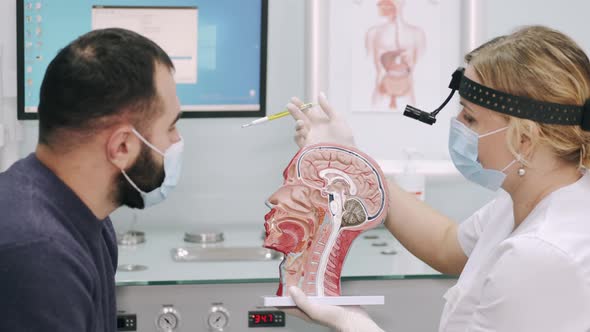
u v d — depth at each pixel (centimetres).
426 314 181
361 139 226
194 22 210
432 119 147
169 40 210
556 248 117
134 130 115
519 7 234
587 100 124
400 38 224
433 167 229
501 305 119
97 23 206
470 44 224
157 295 172
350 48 223
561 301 115
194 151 226
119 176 119
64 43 205
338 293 147
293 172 149
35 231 106
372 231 228
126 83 112
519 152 128
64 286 105
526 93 125
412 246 170
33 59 204
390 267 186
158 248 206
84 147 114
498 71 127
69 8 204
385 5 223
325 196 147
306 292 146
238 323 176
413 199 176
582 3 236
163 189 126
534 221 127
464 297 136
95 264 121
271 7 223
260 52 213
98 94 111
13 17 210
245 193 230
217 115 214
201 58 211
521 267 117
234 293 175
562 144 126
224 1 210
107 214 124
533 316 116
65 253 107
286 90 226
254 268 185
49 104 112
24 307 102
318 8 218
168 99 120
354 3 222
